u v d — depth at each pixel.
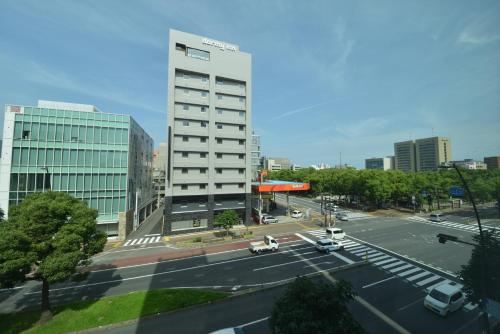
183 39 45.38
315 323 9.96
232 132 49.06
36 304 20.31
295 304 10.91
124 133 42.25
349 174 73.88
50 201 17.66
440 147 108.44
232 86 49.44
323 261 28.44
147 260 30.67
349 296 11.50
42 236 16.70
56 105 42.00
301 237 39.91
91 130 40.12
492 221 51.50
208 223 46.28
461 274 15.22
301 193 102.88
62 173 38.06
